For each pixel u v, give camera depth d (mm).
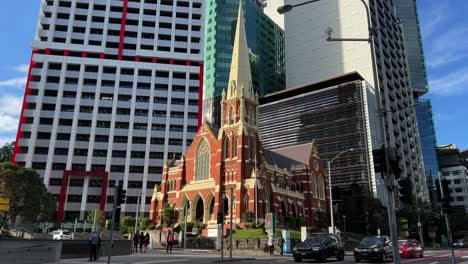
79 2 140000
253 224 63375
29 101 126250
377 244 32531
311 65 143500
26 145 121625
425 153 188625
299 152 96000
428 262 31094
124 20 141500
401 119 152125
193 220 76062
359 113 106188
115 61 135875
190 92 138250
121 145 127625
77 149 124938
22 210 73125
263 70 157000
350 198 90875
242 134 74938
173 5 146750
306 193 86875
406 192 21312
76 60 133625
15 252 24688
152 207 85812
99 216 97812
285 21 156875
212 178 76375
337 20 142125
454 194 182375
